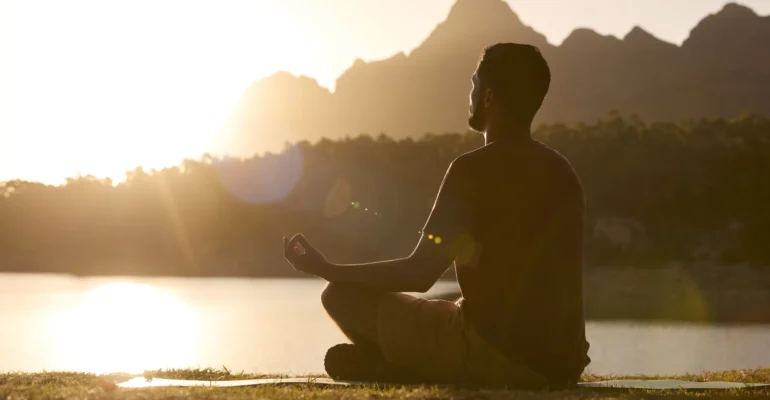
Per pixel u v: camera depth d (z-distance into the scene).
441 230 4.45
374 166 156.75
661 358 34.41
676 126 142.62
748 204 115.75
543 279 4.46
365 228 144.50
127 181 178.00
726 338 42.81
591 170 124.38
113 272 150.62
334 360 5.04
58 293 97.38
